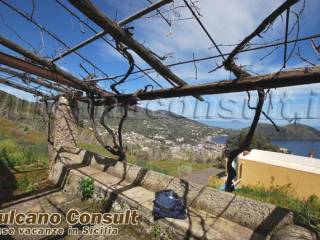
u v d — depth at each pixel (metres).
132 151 18.50
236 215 3.32
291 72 2.15
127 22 2.58
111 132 5.02
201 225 3.20
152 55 2.77
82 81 4.66
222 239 2.86
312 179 9.35
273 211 3.01
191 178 15.12
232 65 2.46
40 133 17.06
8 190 5.32
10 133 15.60
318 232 2.55
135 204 3.84
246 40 2.14
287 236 2.44
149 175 4.61
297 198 9.26
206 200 3.69
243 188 10.18
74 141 7.03
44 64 3.82
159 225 3.43
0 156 7.71
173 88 3.45
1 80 6.55
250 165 11.14
